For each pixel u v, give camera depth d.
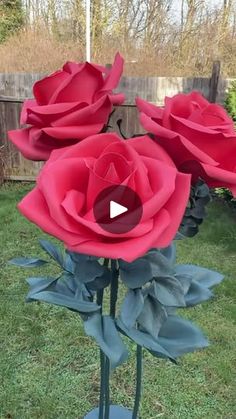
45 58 8.17
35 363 2.20
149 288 0.77
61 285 0.90
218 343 2.37
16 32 10.05
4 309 2.62
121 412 1.49
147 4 9.97
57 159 0.66
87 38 5.56
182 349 0.83
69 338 2.38
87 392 2.02
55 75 0.77
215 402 1.98
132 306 0.74
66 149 0.69
